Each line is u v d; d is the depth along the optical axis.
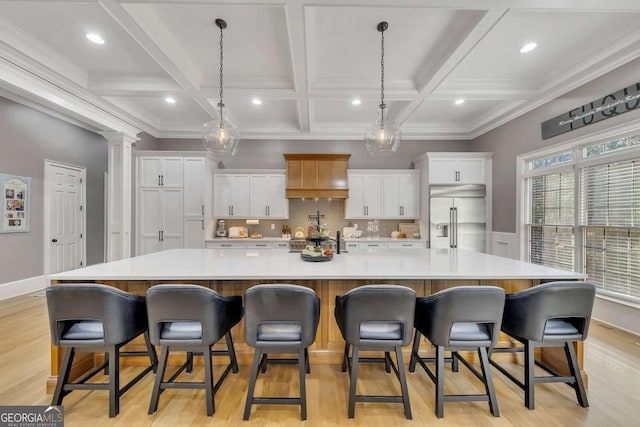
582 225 3.47
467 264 2.37
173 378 1.97
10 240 4.16
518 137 4.48
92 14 2.49
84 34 2.77
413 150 5.77
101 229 5.82
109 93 3.66
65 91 3.57
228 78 3.58
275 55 3.12
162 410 1.84
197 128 5.53
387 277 1.96
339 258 2.70
